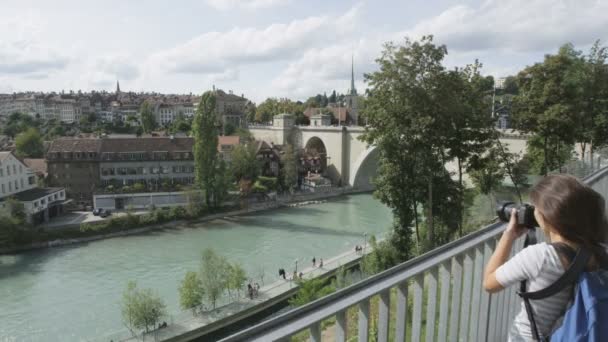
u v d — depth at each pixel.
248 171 76.31
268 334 2.17
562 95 26.61
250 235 51.97
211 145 62.75
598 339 2.01
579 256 2.22
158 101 199.38
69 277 38.22
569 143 28.12
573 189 2.32
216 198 63.38
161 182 73.06
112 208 63.53
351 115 118.81
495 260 2.70
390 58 28.53
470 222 32.75
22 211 50.78
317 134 93.31
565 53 27.12
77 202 67.75
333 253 44.34
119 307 31.73
